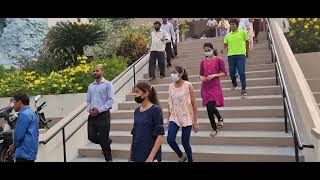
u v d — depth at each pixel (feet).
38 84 35.70
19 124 17.60
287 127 21.39
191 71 34.40
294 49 38.22
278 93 26.27
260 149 19.74
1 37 56.44
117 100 30.66
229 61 26.84
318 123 16.53
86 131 26.16
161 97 29.91
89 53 44.86
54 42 43.01
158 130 14.48
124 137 24.68
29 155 17.67
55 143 23.44
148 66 36.47
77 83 34.45
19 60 48.42
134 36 43.11
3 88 37.63
